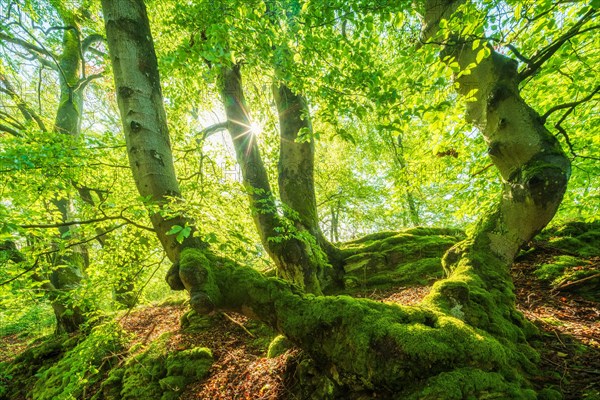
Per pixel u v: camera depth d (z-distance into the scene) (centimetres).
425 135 634
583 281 434
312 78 352
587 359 269
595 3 265
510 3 325
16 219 324
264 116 813
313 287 599
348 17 307
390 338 235
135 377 488
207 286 276
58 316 786
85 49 992
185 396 427
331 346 265
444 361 220
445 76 306
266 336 529
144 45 323
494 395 200
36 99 978
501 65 407
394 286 635
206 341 552
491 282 354
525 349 279
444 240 750
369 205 1474
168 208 297
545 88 527
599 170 558
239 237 307
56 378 566
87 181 538
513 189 380
